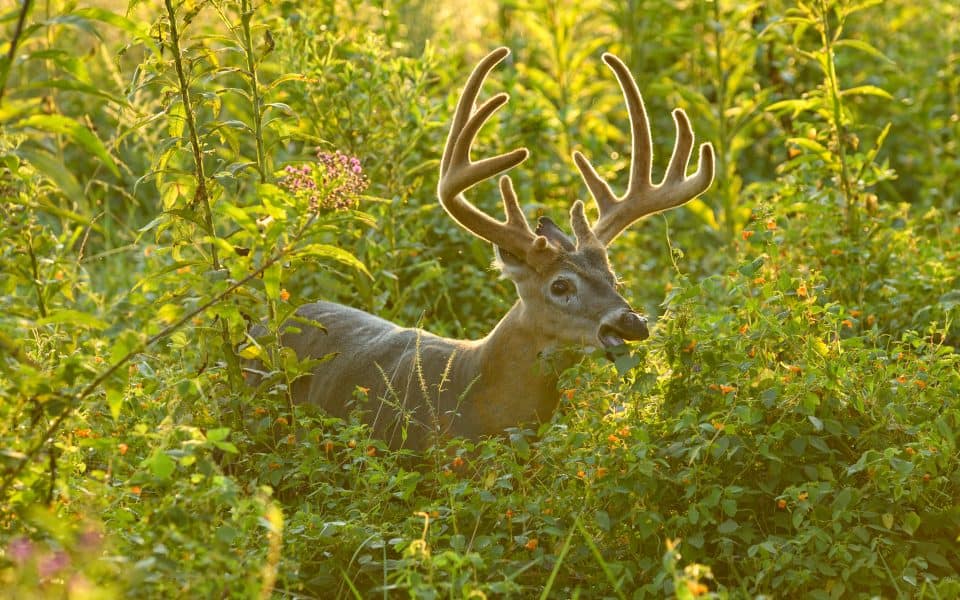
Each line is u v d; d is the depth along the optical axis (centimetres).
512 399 1059
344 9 1717
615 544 909
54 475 771
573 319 1022
